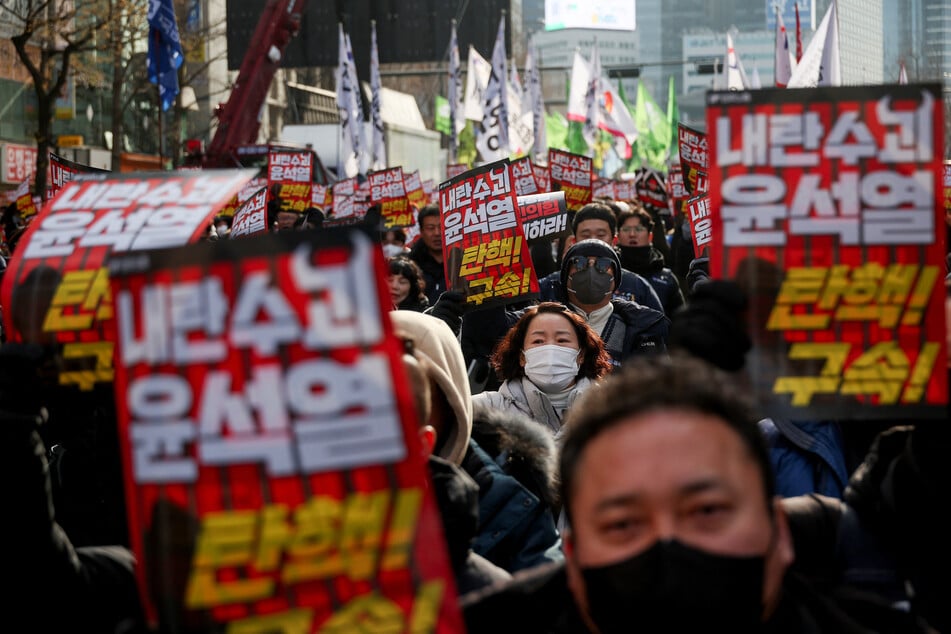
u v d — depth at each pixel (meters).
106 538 3.90
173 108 37.06
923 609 2.36
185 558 1.92
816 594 2.07
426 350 3.54
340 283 1.88
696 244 8.30
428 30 38.44
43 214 2.72
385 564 1.88
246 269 1.90
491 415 3.74
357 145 26.88
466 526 2.89
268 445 1.89
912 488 2.31
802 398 2.33
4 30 34.16
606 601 1.82
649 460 1.79
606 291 6.65
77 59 32.91
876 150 2.34
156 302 1.94
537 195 8.66
